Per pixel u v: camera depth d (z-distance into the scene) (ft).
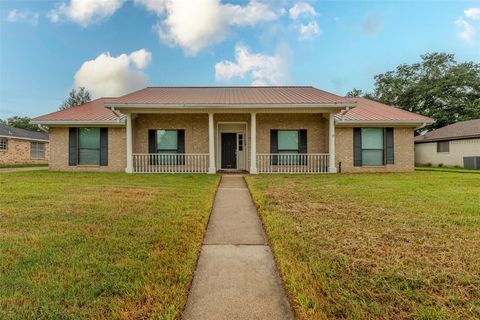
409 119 42.91
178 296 7.89
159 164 43.19
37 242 11.46
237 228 14.79
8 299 7.45
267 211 16.94
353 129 44.11
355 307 7.29
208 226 15.11
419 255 10.34
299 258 10.27
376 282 8.48
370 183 28.43
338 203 18.84
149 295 7.83
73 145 43.98
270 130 44.55
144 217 15.29
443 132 72.28
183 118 44.39
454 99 90.38
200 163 43.75
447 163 67.97
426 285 8.29
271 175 37.29
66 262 9.68
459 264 9.59
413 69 101.50
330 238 12.16
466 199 19.94
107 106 37.32
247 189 26.50
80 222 14.24
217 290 8.58
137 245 11.28
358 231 13.01
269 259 10.91
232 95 45.96
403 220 14.70
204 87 56.44
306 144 44.50
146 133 44.04
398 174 38.75
